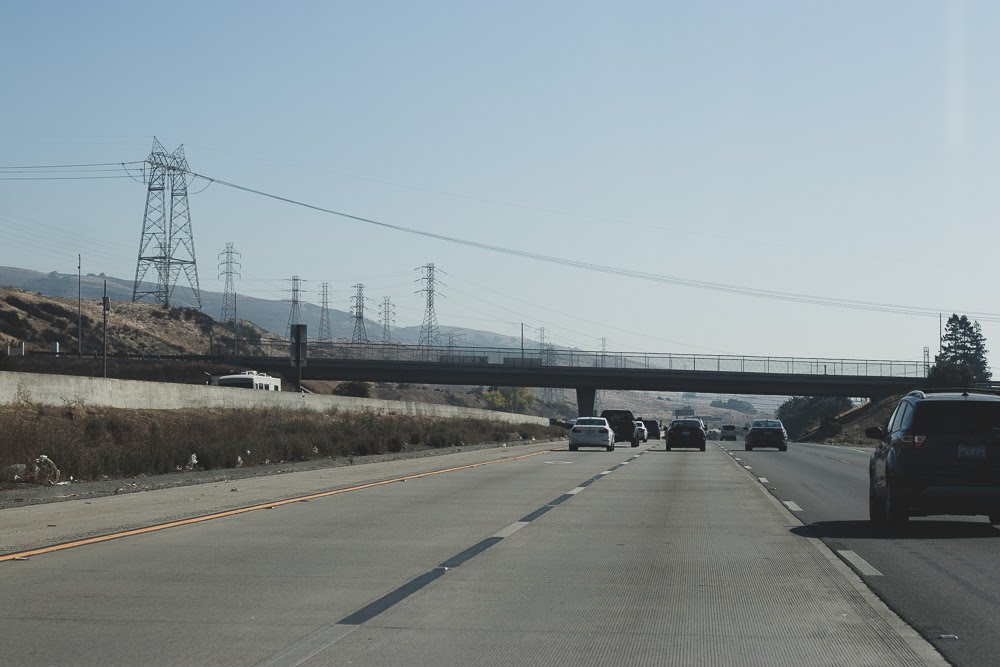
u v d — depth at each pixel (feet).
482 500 71.26
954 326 556.51
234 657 26.23
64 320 501.15
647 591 36.24
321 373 369.09
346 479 92.17
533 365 359.66
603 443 178.91
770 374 350.02
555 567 41.52
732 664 25.94
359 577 38.75
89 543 47.55
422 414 295.28
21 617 31.12
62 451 96.07
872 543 50.11
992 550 47.85
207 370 363.76
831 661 26.25
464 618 31.42
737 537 51.75
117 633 28.99
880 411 394.52
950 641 28.53
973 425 55.16
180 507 64.75
